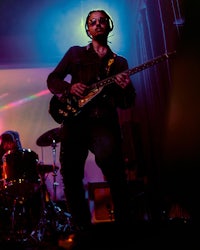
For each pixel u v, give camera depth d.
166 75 3.68
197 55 2.63
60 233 1.73
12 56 6.52
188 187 3.04
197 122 2.76
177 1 2.94
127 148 4.22
